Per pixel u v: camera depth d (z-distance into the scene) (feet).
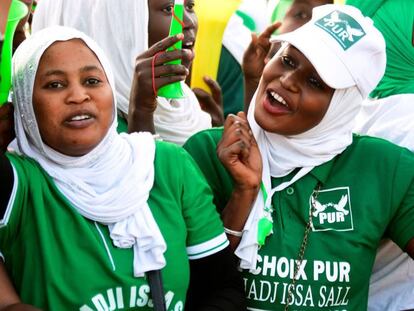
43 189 6.98
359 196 8.28
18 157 7.09
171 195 7.42
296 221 8.20
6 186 6.82
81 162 7.14
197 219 7.57
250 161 8.15
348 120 8.39
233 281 7.73
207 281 7.66
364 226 8.18
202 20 12.89
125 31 10.00
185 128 10.19
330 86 7.97
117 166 7.23
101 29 10.08
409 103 9.32
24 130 7.13
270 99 8.22
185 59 8.88
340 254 8.07
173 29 8.95
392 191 8.30
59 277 6.84
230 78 12.93
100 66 7.18
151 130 8.96
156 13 10.16
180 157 7.65
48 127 6.97
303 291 8.00
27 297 6.88
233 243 8.10
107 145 7.24
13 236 6.95
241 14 13.20
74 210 6.98
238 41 12.98
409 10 9.54
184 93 9.76
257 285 8.04
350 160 8.46
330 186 8.32
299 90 8.06
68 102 6.96
